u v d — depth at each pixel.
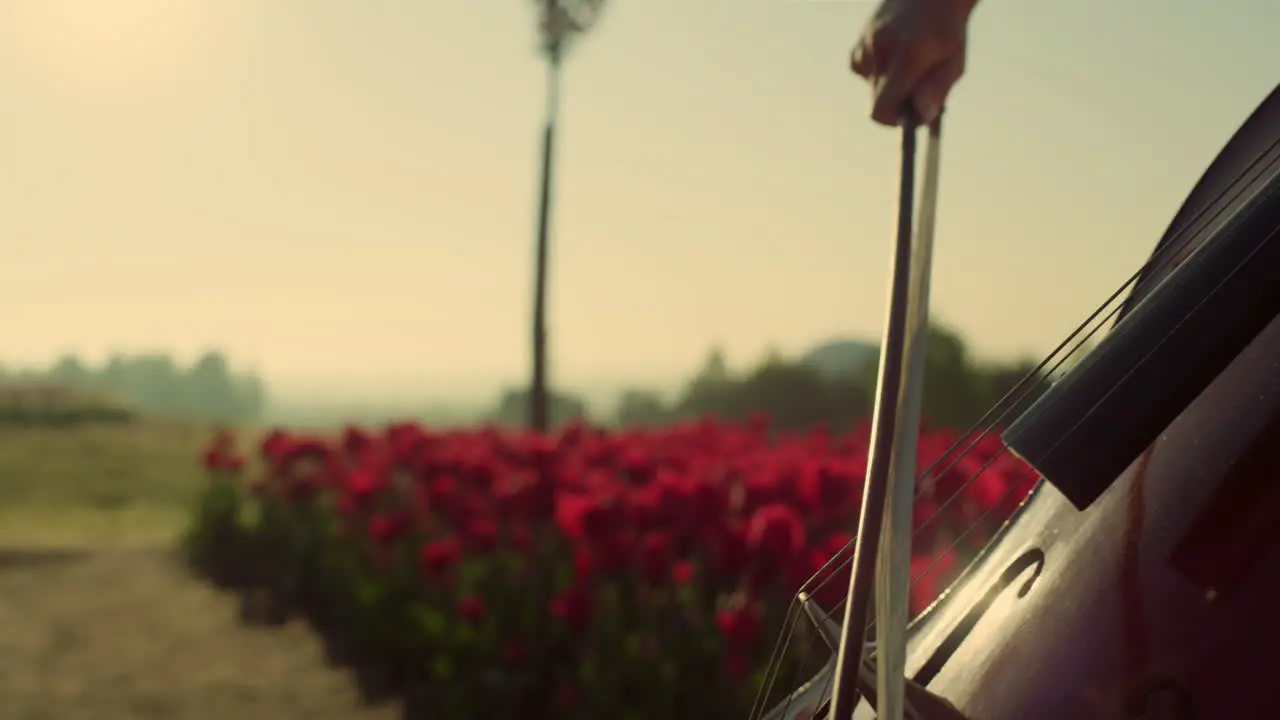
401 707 5.77
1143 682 0.71
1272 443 0.73
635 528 4.93
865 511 0.65
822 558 4.00
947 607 0.98
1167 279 0.73
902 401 0.67
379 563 7.15
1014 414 0.89
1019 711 0.77
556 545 6.08
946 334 7.95
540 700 5.17
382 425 9.15
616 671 4.78
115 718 5.80
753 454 6.44
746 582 4.20
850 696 0.64
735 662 4.00
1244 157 0.95
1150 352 0.69
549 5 15.99
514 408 22.47
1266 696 0.65
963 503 3.41
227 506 9.82
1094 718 0.72
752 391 17.52
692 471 5.97
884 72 0.77
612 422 8.30
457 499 6.66
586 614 4.80
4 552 10.52
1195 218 0.94
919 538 3.14
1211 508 0.73
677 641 4.68
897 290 0.68
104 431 25.97
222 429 10.55
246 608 8.08
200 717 5.80
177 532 12.49
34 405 31.20
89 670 6.69
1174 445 0.79
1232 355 0.68
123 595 8.62
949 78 0.77
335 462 8.91
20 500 15.77
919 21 0.75
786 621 0.98
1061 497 0.92
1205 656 0.69
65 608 8.27
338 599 7.63
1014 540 0.95
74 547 10.88
